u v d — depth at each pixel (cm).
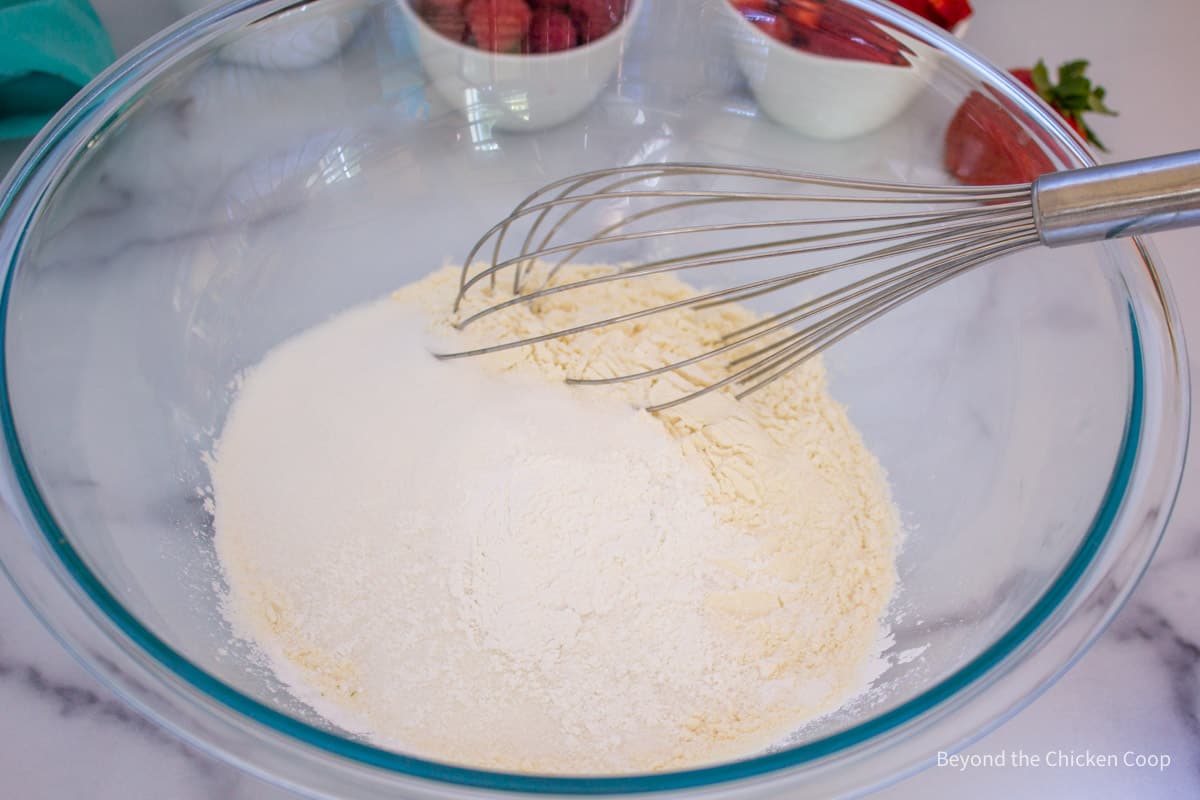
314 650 93
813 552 100
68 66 118
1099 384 100
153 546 94
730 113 127
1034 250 110
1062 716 104
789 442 109
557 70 123
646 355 112
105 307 103
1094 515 91
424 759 78
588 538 96
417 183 127
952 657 91
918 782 100
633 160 130
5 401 88
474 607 94
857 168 124
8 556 82
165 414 104
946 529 104
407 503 100
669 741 89
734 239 127
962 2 134
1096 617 84
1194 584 114
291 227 120
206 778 97
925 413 112
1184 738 103
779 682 93
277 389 110
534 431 103
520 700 90
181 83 108
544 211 114
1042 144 108
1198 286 133
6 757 96
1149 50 157
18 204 98
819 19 115
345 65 117
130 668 79
